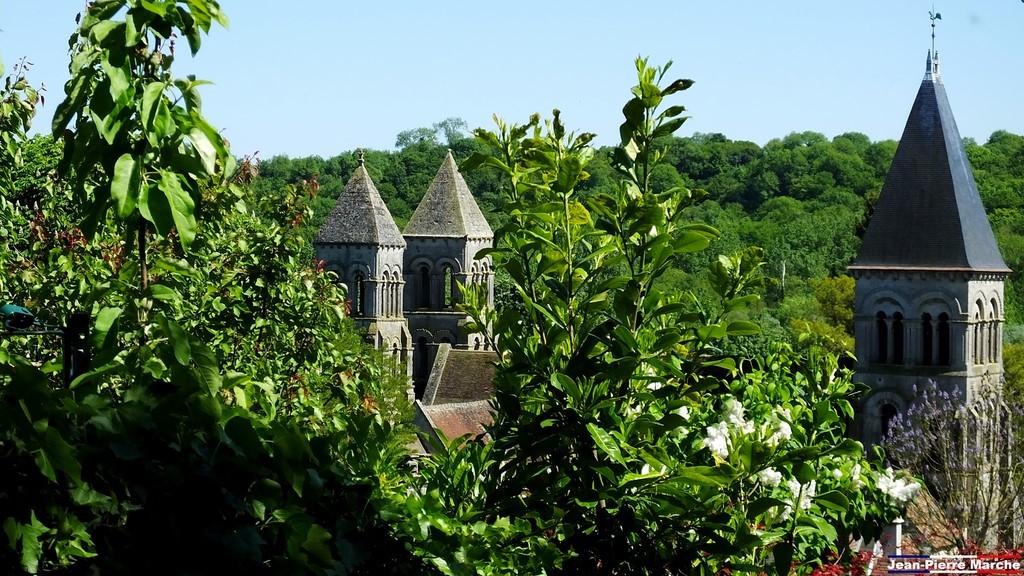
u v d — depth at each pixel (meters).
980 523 33.69
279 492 5.93
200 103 6.96
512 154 10.07
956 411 40.59
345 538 6.49
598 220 9.50
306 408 17.48
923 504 32.75
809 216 140.38
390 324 120.69
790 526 9.23
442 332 123.69
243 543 5.78
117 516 5.59
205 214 16.64
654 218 9.13
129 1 6.74
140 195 6.59
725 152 163.88
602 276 11.00
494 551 8.24
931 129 76.06
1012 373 83.12
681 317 9.80
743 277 10.18
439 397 97.25
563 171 9.10
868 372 76.06
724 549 8.91
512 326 9.55
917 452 40.84
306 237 21.31
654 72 9.63
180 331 5.88
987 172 133.88
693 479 8.60
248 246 19.06
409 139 196.38
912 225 75.56
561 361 9.70
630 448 8.79
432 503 7.69
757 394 11.91
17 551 5.27
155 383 5.89
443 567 7.25
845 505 9.20
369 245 119.44
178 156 6.81
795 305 106.50
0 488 5.23
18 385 5.21
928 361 75.25
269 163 168.75
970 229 75.38
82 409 5.51
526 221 9.69
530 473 9.14
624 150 9.74
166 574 5.64
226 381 6.57
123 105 6.57
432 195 125.44
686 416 10.77
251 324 18.59
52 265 16.28
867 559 11.22
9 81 15.47
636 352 8.88
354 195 121.69
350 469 7.92
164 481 5.63
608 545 9.21
